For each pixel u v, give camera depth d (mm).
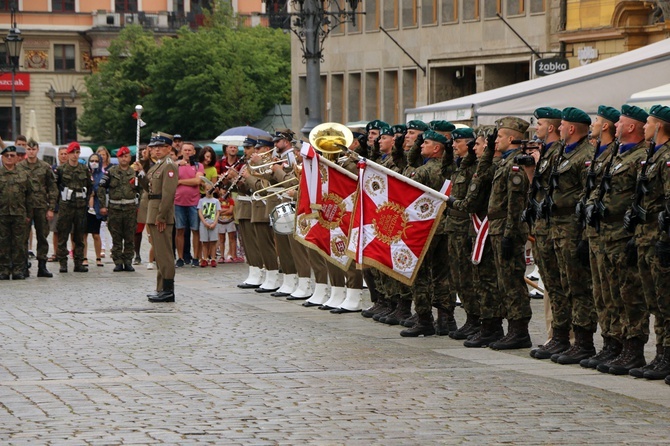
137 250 33594
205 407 13023
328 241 21531
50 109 125438
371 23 68938
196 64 94875
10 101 124750
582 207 15539
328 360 16391
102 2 125438
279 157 25297
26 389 14086
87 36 125000
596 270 15516
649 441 11430
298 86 78188
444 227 18516
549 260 16484
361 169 19453
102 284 27812
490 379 14859
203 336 18766
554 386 14359
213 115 93125
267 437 11594
